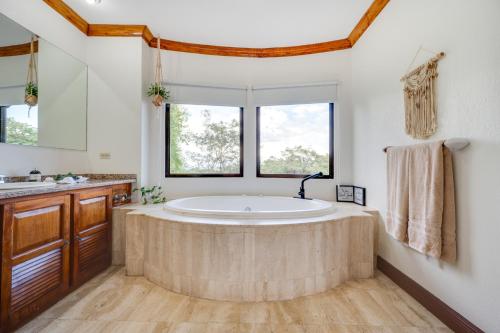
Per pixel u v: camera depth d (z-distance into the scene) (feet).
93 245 6.61
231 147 10.31
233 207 9.39
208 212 6.34
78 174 8.25
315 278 6.01
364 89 8.40
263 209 9.41
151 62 9.40
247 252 5.70
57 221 5.36
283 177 10.05
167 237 6.18
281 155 10.24
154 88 8.94
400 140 6.35
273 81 10.02
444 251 4.72
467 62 4.39
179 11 7.80
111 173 8.61
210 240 5.77
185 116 10.05
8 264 4.26
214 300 5.71
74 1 7.30
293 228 5.81
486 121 4.03
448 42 4.81
